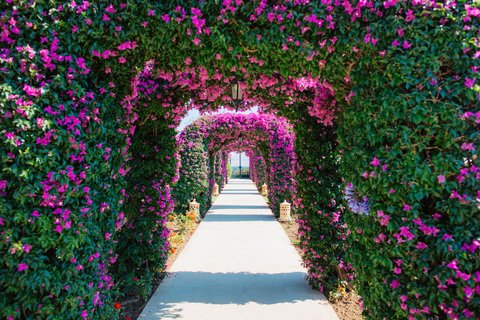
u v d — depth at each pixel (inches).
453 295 81.4
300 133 185.0
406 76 85.6
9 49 83.0
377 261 91.7
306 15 92.4
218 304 165.9
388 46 88.5
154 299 172.2
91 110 95.0
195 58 104.8
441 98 85.7
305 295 177.6
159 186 186.1
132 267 176.9
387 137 89.0
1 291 83.7
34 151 81.3
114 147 111.3
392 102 87.4
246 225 383.9
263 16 92.8
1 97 79.0
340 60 96.7
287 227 371.2
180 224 356.5
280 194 434.0
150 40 95.5
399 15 89.4
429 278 83.0
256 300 171.0
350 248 108.3
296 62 101.7
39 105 83.3
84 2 86.9
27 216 81.4
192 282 197.9
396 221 87.4
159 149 186.5
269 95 172.7
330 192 175.9
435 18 86.7
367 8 90.5
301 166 186.4
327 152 179.0
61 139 84.4
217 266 229.0
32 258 82.6
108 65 98.6
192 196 428.1
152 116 180.2
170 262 237.5
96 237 101.1
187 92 175.0
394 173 86.3
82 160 91.5
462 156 83.4
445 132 83.1
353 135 100.5
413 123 87.9
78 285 90.0
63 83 85.7
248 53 102.7
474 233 81.5
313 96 166.9
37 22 84.1
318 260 180.5
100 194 103.2
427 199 88.5
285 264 233.6
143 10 91.2
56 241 85.2
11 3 83.0
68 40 87.4
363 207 96.6
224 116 438.0
